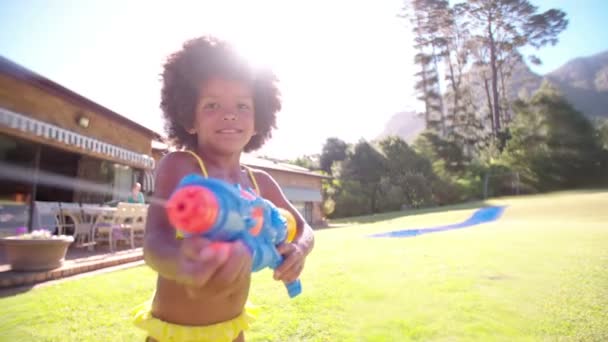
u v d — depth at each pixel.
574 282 4.40
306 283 4.78
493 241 8.56
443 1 66.75
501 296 3.94
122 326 3.35
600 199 19.92
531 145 42.78
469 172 47.62
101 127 11.13
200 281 0.79
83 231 9.16
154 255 1.11
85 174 12.16
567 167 40.09
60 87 8.74
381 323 3.26
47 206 9.20
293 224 1.40
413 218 22.67
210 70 1.52
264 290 4.47
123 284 5.02
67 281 5.34
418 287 4.41
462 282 4.56
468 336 2.92
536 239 8.62
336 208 42.44
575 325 3.07
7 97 7.23
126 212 9.00
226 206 0.90
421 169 45.12
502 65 69.00
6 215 8.72
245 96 1.57
